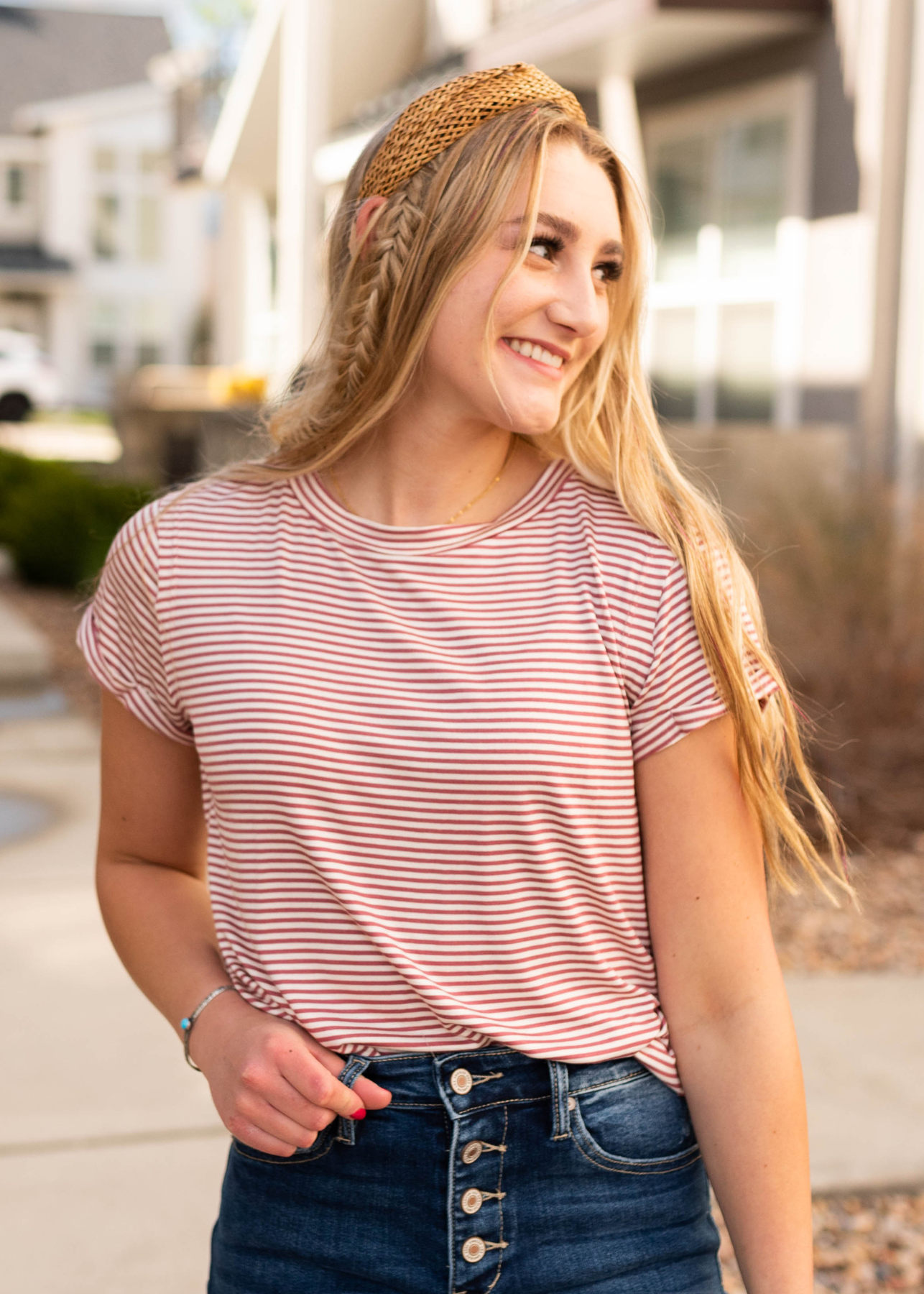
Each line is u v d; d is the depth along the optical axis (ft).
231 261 58.13
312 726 4.00
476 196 3.97
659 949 4.20
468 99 4.10
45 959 12.98
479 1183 4.01
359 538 4.20
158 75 119.75
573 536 4.19
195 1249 8.43
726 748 4.10
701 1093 4.13
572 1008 4.10
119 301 122.93
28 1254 8.33
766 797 4.13
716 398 28.71
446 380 4.21
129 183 121.90
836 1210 9.11
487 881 3.99
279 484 4.38
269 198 56.49
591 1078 4.09
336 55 44.60
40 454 67.21
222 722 4.09
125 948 4.65
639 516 4.16
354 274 4.38
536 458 4.50
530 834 3.95
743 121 27.50
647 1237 4.13
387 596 4.13
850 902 14.71
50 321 121.70
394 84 45.27
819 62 25.20
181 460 45.50
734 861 4.12
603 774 3.98
